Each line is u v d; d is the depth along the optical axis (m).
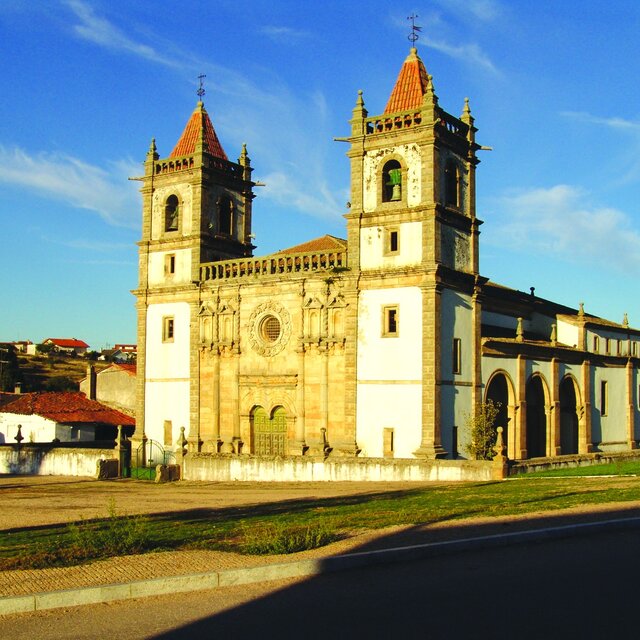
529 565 19.36
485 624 15.41
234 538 24.08
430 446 51.22
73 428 77.69
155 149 65.94
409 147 54.12
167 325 64.00
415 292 52.84
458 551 20.89
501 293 64.56
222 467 52.34
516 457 58.44
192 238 62.91
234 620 16.05
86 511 36.50
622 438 73.31
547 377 63.00
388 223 54.38
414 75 56.22
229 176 65.94
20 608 17.02
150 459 63.53
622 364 74.12
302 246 66.00
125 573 19.16
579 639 14.58
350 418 54.28
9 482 54.69
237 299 60.31
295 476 49.66
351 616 16.06
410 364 52.59
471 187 57.25
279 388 58.00
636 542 21.58
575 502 28.48
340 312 55.78
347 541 22.23
